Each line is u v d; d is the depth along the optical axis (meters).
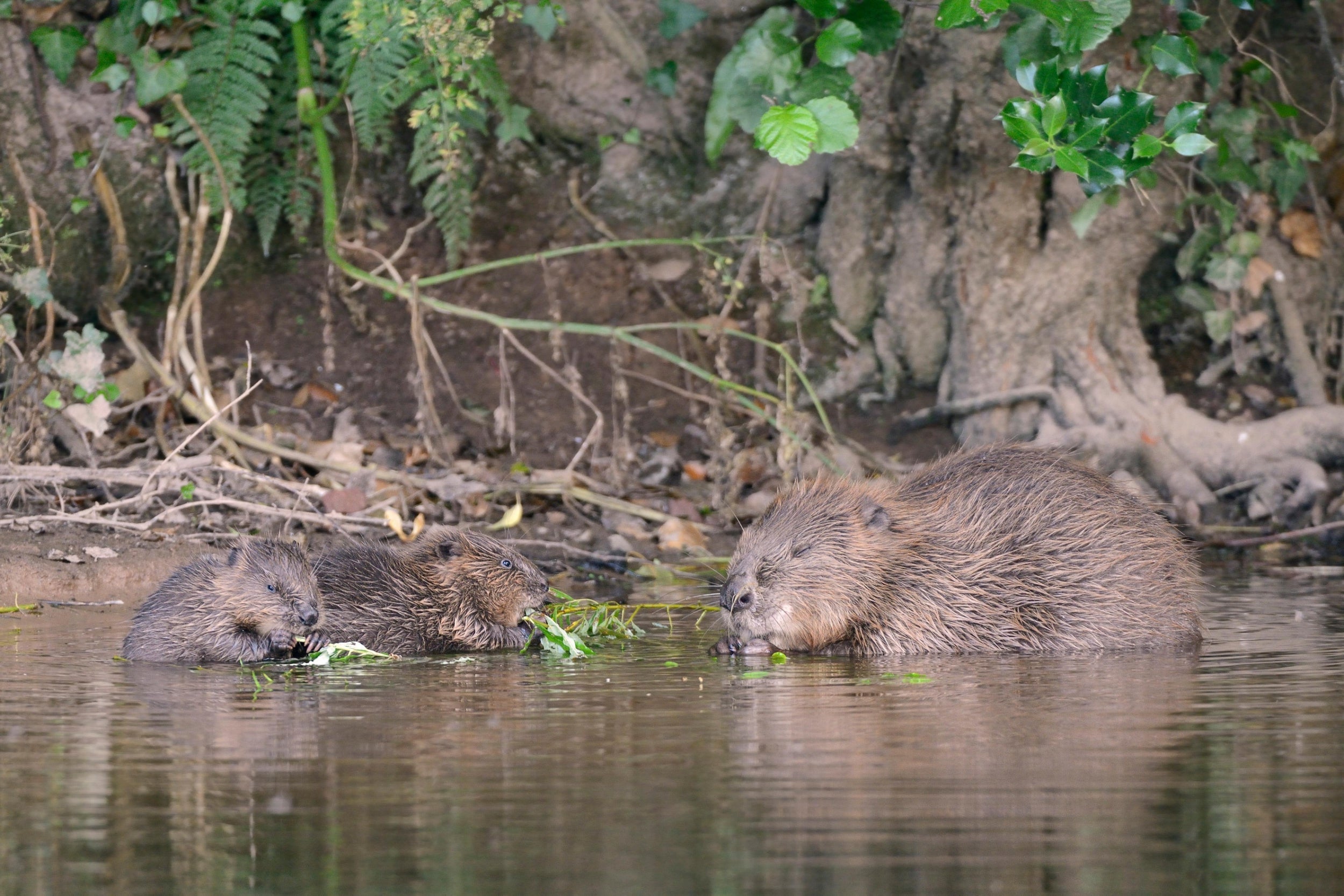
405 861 4.16
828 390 14.97
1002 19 13.46
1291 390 14.95
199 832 4.47
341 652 8.31
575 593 10.75
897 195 14.85
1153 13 13.21
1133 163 10.45
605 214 15.65
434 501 12.74
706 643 8.87
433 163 14.57
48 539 11.01
